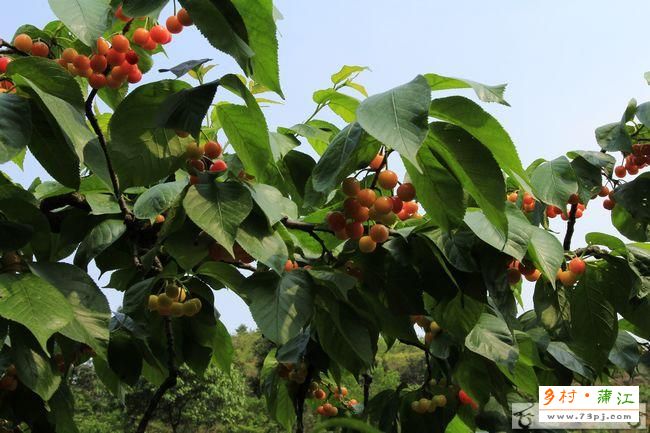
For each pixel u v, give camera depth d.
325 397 5.00
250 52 2.09
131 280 3.46
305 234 3.12
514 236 2.49
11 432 3.41
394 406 3.85
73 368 3.76
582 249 3.19
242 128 2.43
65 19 2.10
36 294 2.00
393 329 2.90
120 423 29.23
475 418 3.91
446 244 2.62
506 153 2.27
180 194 2.38
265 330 2.29
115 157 2.39
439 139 2.25
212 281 3.43
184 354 3.62
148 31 2.52
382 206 2.51
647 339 3.20
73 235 3.04
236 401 31.78
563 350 4.17
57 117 2.00
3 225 2.17
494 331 3.22
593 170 4.25
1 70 2.24
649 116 4.04
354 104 3.28
